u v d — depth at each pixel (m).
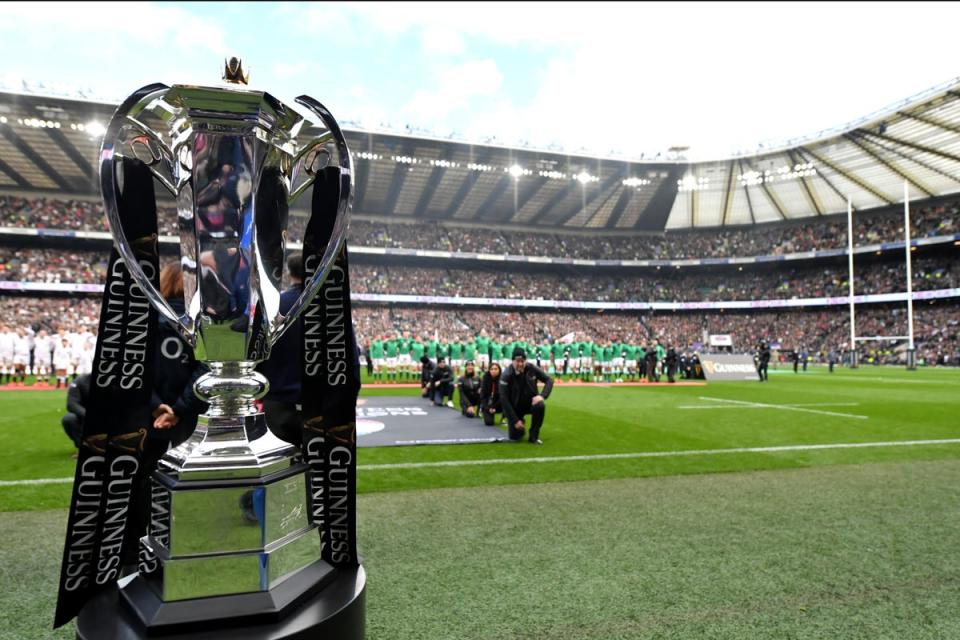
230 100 0.99
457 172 34.84
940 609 2.29
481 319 42.22
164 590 0.95
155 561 1.04
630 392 16.31
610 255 44.69
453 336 38.91
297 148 1.21
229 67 1.10
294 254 2.71
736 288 45.72
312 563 1.12
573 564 2.78
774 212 43.59
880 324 40.84
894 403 12.50
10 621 2.17
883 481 4.79
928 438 7.35
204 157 1.02
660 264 43.81
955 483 4.71
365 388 18.14
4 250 33.44
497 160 33.59
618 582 2.55
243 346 1.05
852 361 34.19
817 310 43.44
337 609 1.01
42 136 27.28
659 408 11.54
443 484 4.66
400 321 39.88
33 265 33.12
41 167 30.83
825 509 3.87
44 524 3.51
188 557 0.95
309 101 1.09
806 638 2.04
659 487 4.57
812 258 41.47
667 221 45.34
